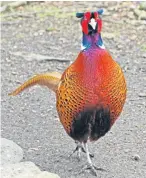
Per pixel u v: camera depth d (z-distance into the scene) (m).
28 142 9.48
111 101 7.77
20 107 11.07
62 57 13.75
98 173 8.35
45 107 11.01
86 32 7.65
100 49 7.67
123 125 10.02
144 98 11.21
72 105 7.80
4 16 17.12
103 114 7.82
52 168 8.55
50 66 13.28
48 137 9.66
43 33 15.62
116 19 15.95
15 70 13.14
